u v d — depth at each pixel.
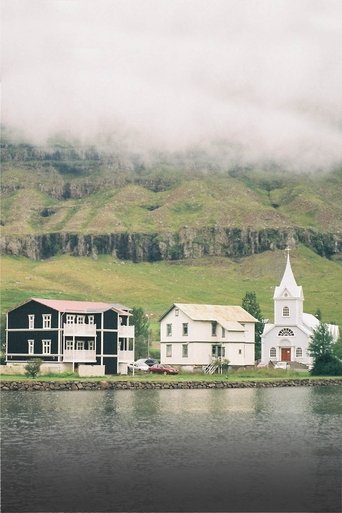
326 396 156.62
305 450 90.38
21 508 66.69
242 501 69.38
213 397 151.00
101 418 114.56
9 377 170.62
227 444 93.69
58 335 194.88
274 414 123.06
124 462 82.62
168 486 73.62
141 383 168.88
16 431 101.25
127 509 66.94
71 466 80.62
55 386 160.62
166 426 107.50
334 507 67.81
